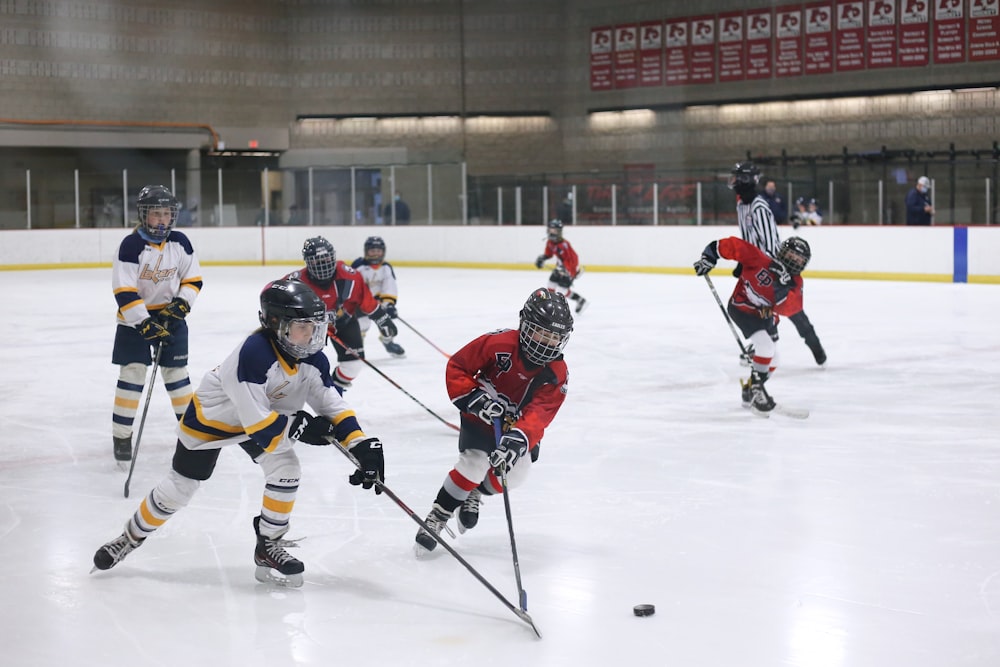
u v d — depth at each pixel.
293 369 4.00
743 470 6.21
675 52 28.83
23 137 27.92
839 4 26.27
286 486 4.18
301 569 4.24
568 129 30.91
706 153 28.72
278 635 3.75
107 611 4.00
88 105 29.12
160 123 30.00
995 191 22.16
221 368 3.97
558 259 14.91
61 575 4.43
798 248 7.76
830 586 4.23
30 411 8.18
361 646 3.64
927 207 19.53
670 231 22.12
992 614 3.90
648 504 5.49
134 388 6.39
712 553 4.67
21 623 3.88
